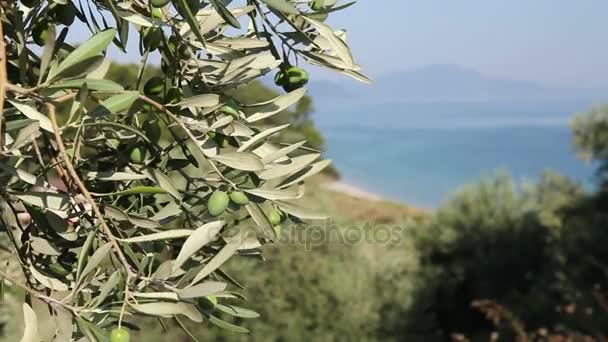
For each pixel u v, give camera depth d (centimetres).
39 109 123
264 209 139
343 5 129
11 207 129
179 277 129
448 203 1334
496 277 1236
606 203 1262
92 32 134
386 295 886
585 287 994
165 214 137
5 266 132
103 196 138
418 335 910
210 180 134
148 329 663
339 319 759
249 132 131
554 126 10356
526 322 1023
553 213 1291
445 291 1195
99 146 138
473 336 1190
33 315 121
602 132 1335
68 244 135
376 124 10719
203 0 133
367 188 4419
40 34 133
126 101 119
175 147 144
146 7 131
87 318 118
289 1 134
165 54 134
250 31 141
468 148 6975
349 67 132
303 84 140
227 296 133
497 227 1266
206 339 679
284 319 723
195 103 128
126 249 121
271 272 736
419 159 6281
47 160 136
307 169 137
